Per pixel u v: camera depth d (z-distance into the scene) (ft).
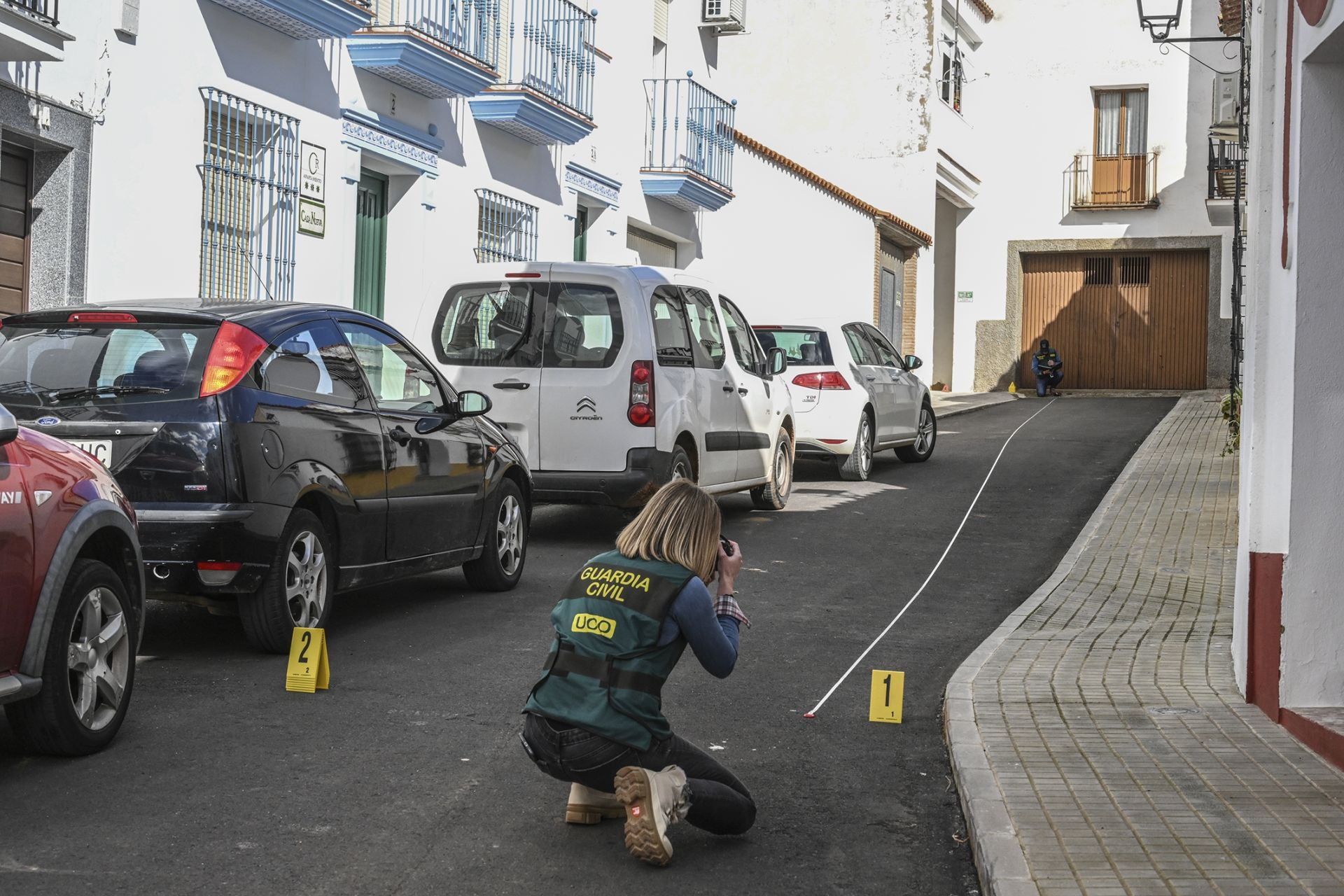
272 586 22.66
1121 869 13.61
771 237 88.22
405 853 14.79
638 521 14.96
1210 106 116.47
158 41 40.06
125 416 21.79
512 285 35.99
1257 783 16.56
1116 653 24.36
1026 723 19.44
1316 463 19.27
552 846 15.12
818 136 111.24
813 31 110.93
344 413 24.80
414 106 53.52
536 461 35.04
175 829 15.29
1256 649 20.47
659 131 75.25
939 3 109.81
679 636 14.53
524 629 26.43
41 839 14.84
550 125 59.77
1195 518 41.68
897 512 44.91
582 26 63.77
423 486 26.91
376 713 20.24
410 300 53.98
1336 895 12.95
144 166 39.83
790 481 45.80
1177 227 117.80
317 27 44.86
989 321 123.54
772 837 15.74
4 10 32.32
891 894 14.15
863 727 20.65
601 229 69.97
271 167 45.11
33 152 37.17
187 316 22.58
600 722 14.10
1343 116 18.89
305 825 15.56
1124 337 120.37
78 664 17.75
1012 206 122.42
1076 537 40.60
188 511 21.58
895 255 109.19
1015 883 13.20
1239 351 55.57
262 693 21.13
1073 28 119.96
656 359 35.22
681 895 13.88
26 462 17.04
